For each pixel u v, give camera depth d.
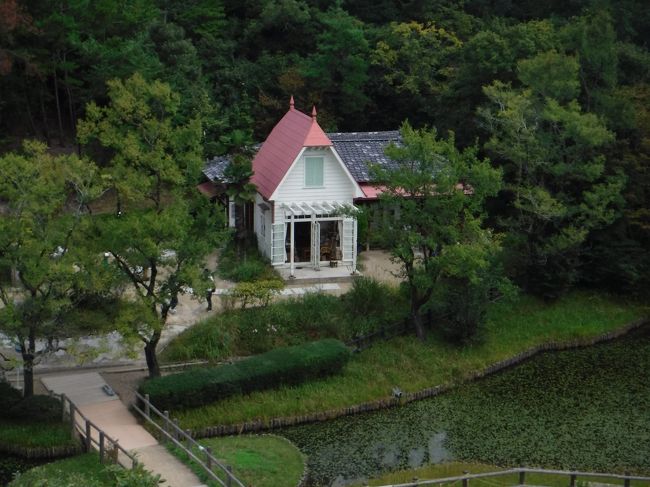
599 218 47.41
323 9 75.50
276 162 49.97
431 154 42.47
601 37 52.19
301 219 48.53
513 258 48.97
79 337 37.59
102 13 58.31
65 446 33.06
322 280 48.06
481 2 76.56
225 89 67.06
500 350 44.00
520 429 37.72
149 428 34.28
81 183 35.88
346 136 56.44
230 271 47.94
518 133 48.34
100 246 35.75
